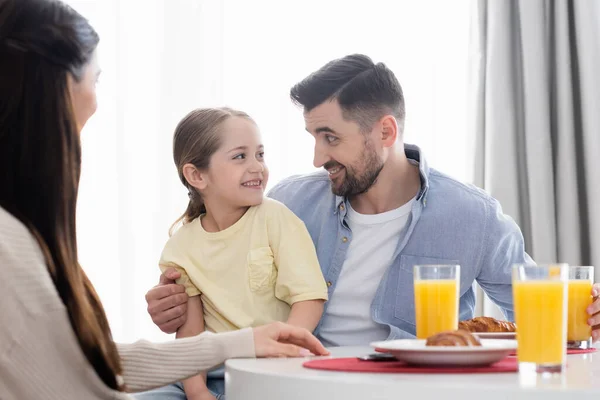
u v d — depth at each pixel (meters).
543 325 1.28
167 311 2.23
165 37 3.85
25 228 1.31
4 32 1.37
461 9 3.78
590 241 3.45
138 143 3.84
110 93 3.84
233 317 2.21
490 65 3.56
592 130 3.46
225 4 3.87
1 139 1.36
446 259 2.34
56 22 1.41
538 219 3.48
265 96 3.85
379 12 3.83
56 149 1.37
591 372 1.30
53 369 1.28
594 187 3.44
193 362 1.63
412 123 3.81
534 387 1.08
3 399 1.25
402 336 2.25
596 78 3.47
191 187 2.41
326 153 2.36
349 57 2.37
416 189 2.42
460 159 3.77
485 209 2.38
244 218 2.31
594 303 1.77
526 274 1.30
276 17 3.86
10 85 1.36
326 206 2.47
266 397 1.29
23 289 1.25
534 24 3.52
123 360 1.58
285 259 2.24
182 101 3.85
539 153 3.50
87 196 3.83
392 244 2.37
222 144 2.30
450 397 1.10
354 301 2.36
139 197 3.84
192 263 2.31
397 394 1.14
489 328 1.81
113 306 3.83
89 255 3.83
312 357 1.65
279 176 3.83
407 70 3.82
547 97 3.53
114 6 3.84
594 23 3.49
